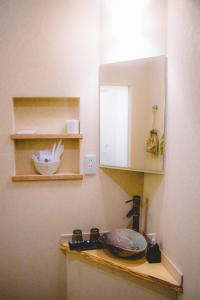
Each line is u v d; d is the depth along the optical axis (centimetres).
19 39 122
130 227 141
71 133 127
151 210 128
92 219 137
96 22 125
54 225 134
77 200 134
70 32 124
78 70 126
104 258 118
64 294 142
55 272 138
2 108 124
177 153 99
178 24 97
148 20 116
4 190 129
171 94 104
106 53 126
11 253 133
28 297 138
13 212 130
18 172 133
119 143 128
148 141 118
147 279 104
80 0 123
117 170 136
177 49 98
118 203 138
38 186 130
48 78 125
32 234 133
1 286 135
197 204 84
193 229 87
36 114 131
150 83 115
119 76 124
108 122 129
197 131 84
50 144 134
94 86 128
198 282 84
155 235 121
